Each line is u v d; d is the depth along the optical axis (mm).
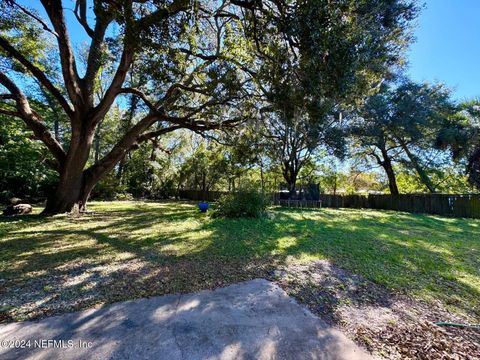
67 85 7660
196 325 1982
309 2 4066
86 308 2242
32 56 9211
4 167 11492
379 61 5133
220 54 6469
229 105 7836
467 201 10562
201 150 18359
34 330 1885
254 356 1629
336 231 6262
